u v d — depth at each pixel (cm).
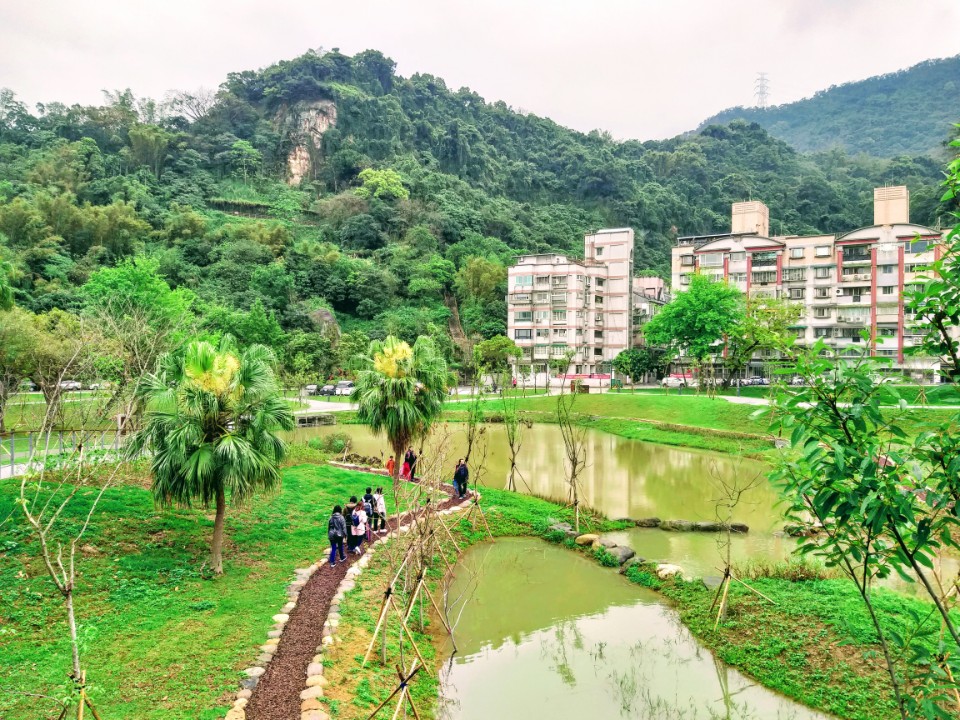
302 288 9756
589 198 14862
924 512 569
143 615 1298
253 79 15788
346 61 16112
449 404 6341
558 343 8588
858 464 564
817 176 13850
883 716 1098
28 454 2244
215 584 1509
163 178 12075
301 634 1292
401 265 10831
